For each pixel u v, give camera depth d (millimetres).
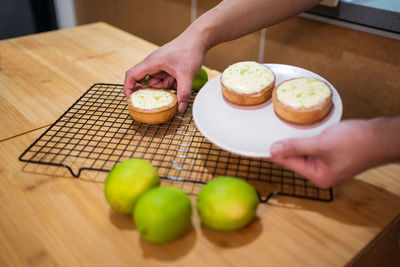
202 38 518
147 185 348
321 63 783
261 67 501
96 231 348
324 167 353
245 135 431
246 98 465
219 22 522
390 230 384
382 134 321
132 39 837
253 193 338
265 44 875
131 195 340
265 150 400
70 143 467
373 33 664
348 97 774
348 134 329
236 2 532
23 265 315
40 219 361
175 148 459
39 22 1530
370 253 376
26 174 417
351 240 339
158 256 323
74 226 353
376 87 713
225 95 484
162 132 490
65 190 396
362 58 707
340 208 375
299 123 432
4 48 783
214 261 319
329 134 339
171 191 331
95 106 550
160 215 307
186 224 328
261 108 472
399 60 652
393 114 710
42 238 340
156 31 1192
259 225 355
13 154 449
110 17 1342
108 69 687
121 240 339
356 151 327
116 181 343
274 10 542
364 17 664
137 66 522
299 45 804
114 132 490
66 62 715
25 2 1442
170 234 316
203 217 332
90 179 411
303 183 406
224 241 338
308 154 347
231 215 319
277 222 358
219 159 441
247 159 442
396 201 383
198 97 481
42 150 455
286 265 315
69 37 845
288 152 346
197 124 429
